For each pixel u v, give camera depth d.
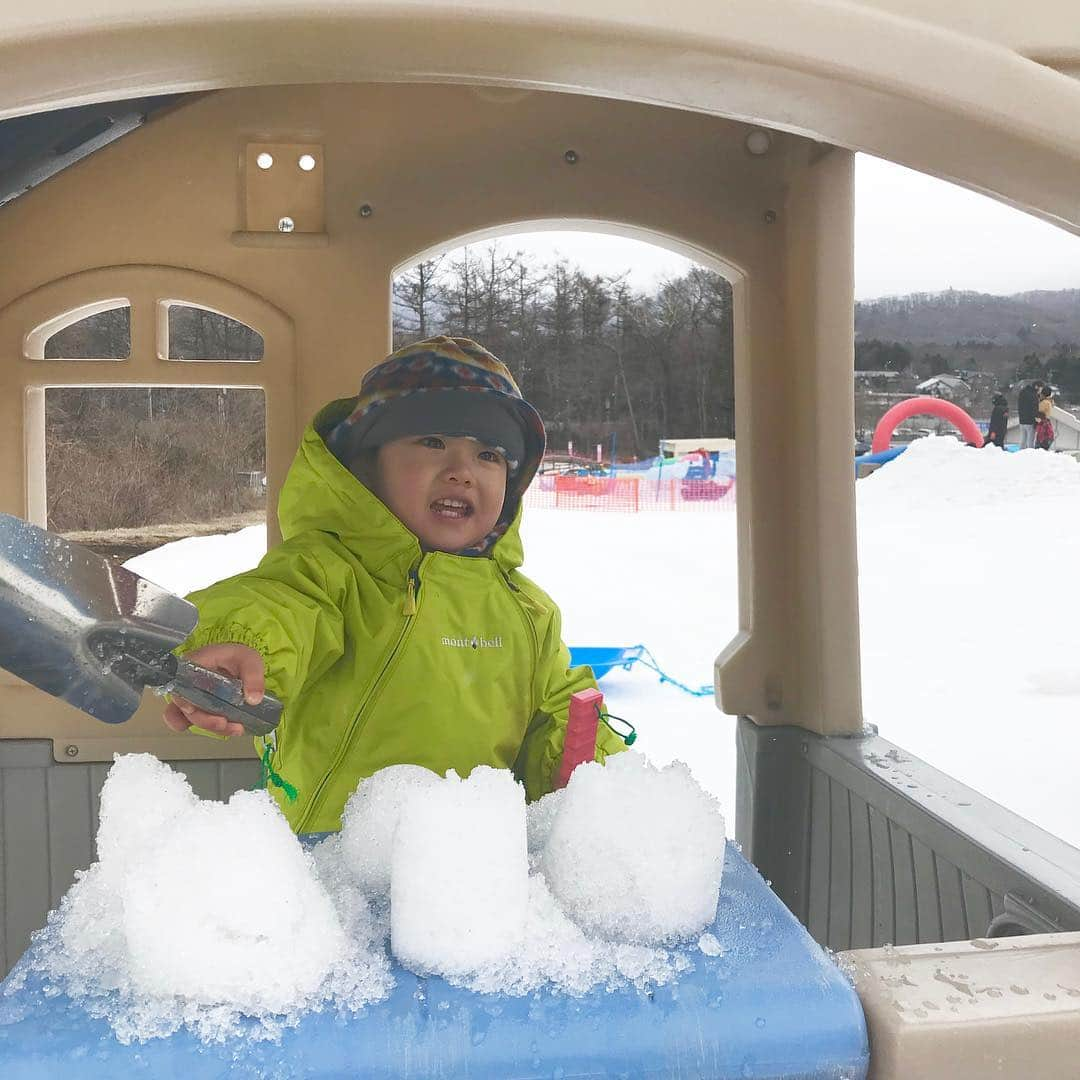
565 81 0.64
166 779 0.63
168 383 1.85
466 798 0.60
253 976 0.54
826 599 1.88
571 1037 0.54
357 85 1.84
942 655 6.32
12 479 1.83
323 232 1.85
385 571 1.51
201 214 1.84
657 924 0.61
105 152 1.82
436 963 0.57
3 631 0.55
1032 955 0.66
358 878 0.70
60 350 4.69
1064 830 3.09
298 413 1.86
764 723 1.98
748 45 0.59
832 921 1.80
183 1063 0.51
